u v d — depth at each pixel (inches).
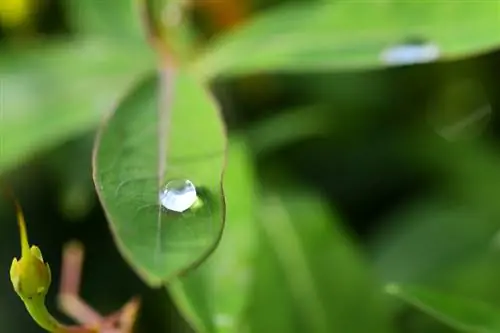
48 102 12.6
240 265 11.7
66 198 13.5
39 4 13.5
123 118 11.3
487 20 11.7
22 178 13.6
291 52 12.2
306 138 13.8
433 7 11.8
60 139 12.8
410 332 12.8
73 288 12.2
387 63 11.9
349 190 13.8
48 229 13.6
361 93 13.8
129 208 10.6
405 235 13.4
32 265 10.6
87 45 12.9
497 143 13.9
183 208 10.5
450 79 13.9
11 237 13.6
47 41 13.4
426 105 13.9
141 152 11.0
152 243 10.5
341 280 12.7
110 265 13.4
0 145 12.5
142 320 13.0
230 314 11.5
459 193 13.6
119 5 13.0
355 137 13.8
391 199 13.8
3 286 13.6
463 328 11.4
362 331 12.7
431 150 13.8
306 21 12.2
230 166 12.2
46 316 10.6
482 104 13.9
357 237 13.5
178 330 12.9
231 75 13.3
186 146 11.1
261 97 13.7
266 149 13.7
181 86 11.6
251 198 12.0
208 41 13.1
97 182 10.7
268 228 12.8
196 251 10.4
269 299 12.6
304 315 12.6
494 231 13.3
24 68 12.7
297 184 13.5
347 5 12.1
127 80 12.7
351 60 12.0
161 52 12.5
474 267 13.1
